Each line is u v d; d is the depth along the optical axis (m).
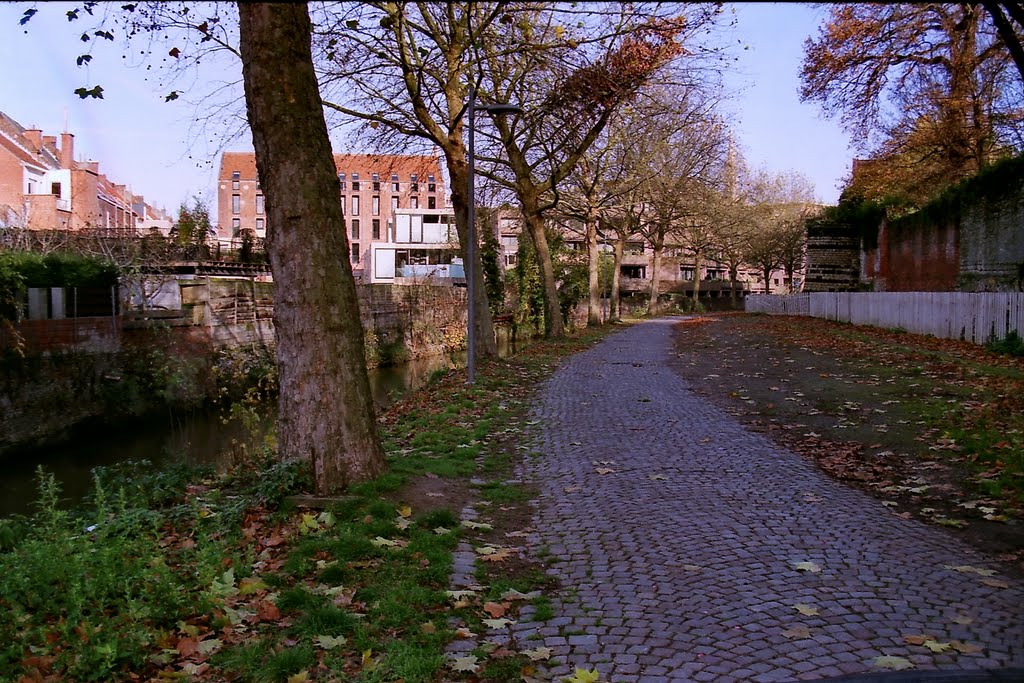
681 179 36.41
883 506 6.83
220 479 7.98
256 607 4.59
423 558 5.43
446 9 18.09
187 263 25.16
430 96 20.11
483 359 21.17
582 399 14.31
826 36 23.05
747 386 15.56
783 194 68.19
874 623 4.32
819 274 41.22
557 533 6.30
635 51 20.16
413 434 10.88
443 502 6.95
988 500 6.84
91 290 17.72
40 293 16.20
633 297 80.12
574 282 46.25
